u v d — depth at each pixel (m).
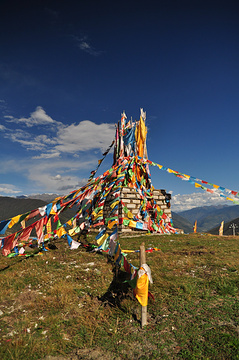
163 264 12.18
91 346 5.98
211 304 7.80
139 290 6.80
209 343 5.70
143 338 6.14
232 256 13.63
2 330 6.84
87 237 21.91
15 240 12.59
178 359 5.25
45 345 6.04
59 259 13.83
